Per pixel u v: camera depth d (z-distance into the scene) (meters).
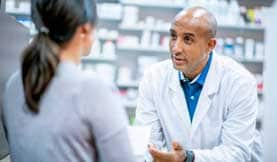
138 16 4.52
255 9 4.45
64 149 0.75
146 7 4.51
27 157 0.79
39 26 0.79
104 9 4.24
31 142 0.77
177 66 1.37
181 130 1.55
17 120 0.80
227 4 4.32
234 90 1.49
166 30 4.29
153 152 1.20
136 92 4.29
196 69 1.48
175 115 1.56
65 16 0.76
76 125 0.75
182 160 1.26
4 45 1.11
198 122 1.51
